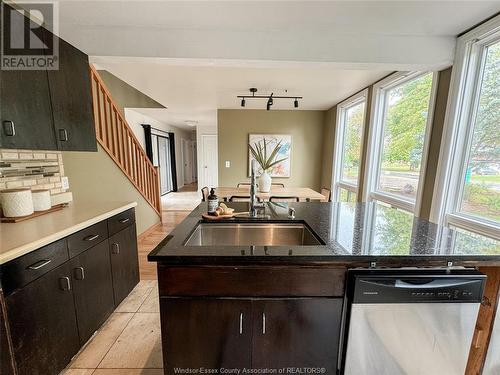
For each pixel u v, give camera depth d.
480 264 0.98
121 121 3.05
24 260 1.02
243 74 2.78
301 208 1.83
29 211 1.45
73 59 1.76
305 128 4.93
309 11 1.63
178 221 4.41
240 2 1.54
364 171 3.37
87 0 1.50
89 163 2.46
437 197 2.10
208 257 0.93
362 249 1.00
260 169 3.54
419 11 1.61
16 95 1.29
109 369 1.36
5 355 0.95
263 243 1.50
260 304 0.99
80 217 1.49
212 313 0.99
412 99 2.60
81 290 1.39
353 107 4.03
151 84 3.15
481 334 1.09
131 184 3.28
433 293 0.94
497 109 1.71
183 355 1.03
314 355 1.04
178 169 8.46
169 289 0.97
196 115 5.57
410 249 1.01
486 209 1.78
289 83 3.12
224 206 1.60
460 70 1.89
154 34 1.88
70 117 1.72
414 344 0.99
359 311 0.96
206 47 1.91
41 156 1.75
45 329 1.14
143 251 3.08
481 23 1.73
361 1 1.51
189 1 1.52
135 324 1.71
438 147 2.15
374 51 1.96
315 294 0.99
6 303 0.95
